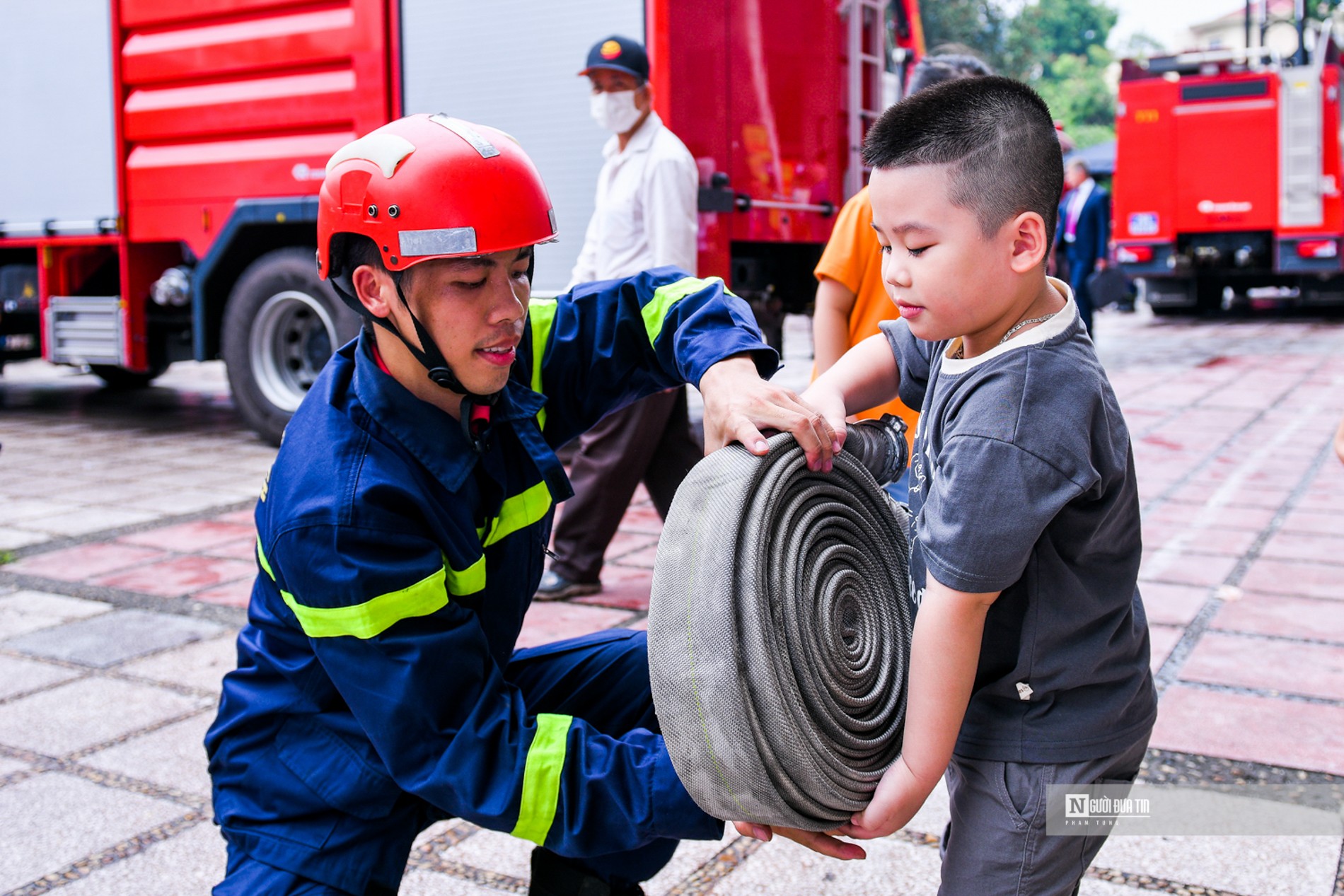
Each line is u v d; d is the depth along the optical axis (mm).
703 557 1311
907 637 1568
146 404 9883
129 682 3482
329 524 1410
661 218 4137
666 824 1406
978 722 1511
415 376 1519
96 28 7559
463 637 1439
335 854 1516
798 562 1364
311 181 6891
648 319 1759
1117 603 1471
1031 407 1341
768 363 1645
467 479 1532
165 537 5242
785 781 1290
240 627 3979
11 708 3287
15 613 4172
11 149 8000
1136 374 10195
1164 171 14836
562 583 4117
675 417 4062
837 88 6816
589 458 4055
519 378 1738
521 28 6156
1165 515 5262
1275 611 3875
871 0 7117
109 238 7750
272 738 1576
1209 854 2365
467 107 6332
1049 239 1363
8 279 8508
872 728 1440
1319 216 14141
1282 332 13984
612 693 1811
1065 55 63656
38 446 7723
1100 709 1475
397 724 1412
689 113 5766
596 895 1754
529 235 1408
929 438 1486
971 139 1306
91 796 2746
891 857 2398
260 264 7156
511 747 1413
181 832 2572
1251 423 7609
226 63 7090
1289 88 14086
